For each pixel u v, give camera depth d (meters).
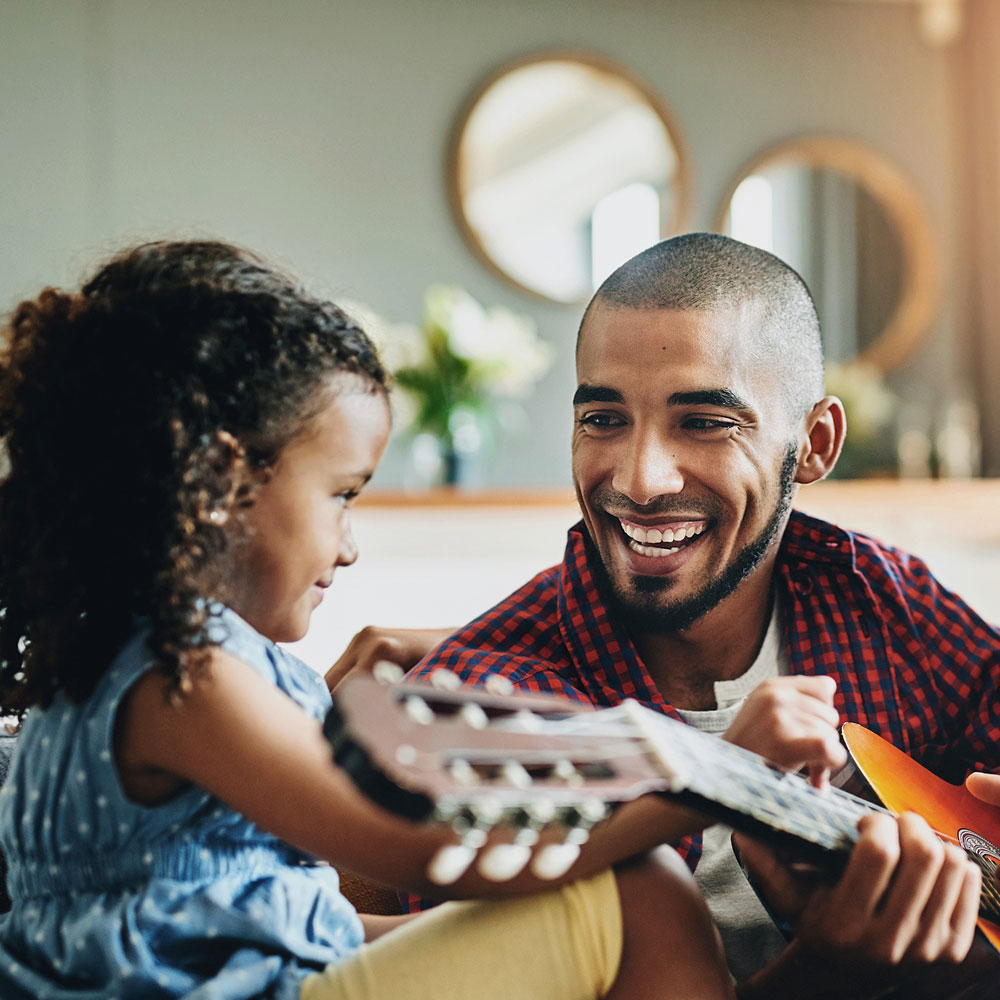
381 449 0.90
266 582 0.85
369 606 2.88
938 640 1.12
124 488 0.78
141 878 0.76
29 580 0.79
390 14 4.01
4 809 0.82
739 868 1.02
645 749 0.59
